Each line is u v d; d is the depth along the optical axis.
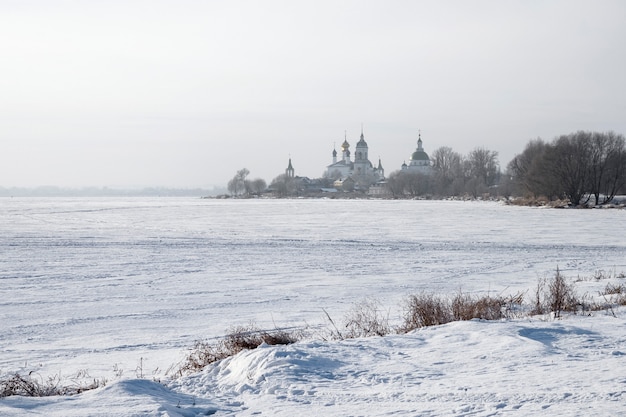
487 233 53.34
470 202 159.75
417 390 7.50
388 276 27.84
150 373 11.76
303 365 8.79
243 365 9.17
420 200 187.12
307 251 38.75
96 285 24.84
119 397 7.29
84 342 15.28
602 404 6.51
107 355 13.82
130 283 25.44
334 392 7.54
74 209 114.88
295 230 57.47
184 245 42.22
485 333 10.84
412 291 23.55
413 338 10.78
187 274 28.25
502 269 30.36
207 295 22.59
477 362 8.92
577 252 38.38
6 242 43.34
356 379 8.16
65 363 13.06
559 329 11.32
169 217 82.50
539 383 7.55
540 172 119.38
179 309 19.84
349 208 115.06
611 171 117.50
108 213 95.56
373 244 43.50
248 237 49.19
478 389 7.41
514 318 14.77
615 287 21.09
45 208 121.69
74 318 18.38
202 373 9.55
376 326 14.49
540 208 109.50
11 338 15.77
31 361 13.32
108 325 17.38
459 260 34.16
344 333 14.38
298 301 21.34
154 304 20.75
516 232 54.41
